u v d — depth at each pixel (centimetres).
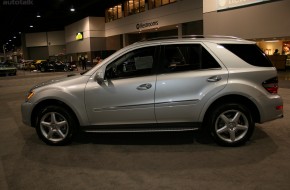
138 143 516
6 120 759
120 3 3784
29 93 522
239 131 477
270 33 1459
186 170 395
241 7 1581
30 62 4134
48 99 498
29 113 511
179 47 474
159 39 496
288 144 484
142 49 481
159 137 545
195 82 455
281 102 471
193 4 2531
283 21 1392
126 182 367
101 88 477
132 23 3528
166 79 461
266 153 446
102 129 492
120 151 479
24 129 653
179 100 459
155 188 348
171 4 2809
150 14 3148
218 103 468
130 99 469
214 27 1759
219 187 344
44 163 439
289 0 1355
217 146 484
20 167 427
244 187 341
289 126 593
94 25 4269
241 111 462
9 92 1423
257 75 461
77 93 484
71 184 367
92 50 4303
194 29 2658
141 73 474
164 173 388
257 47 479
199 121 464
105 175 390
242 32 1599
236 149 466
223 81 453
